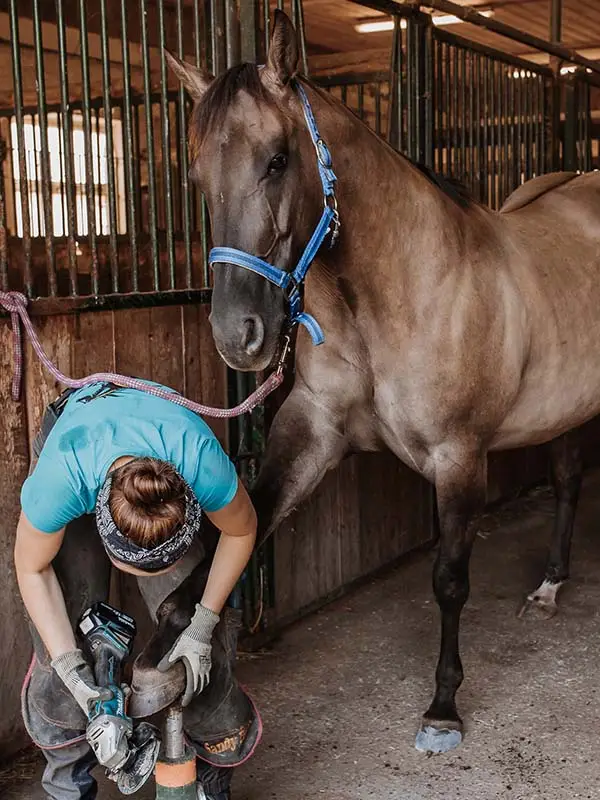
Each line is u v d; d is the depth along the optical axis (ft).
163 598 6.15
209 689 5.63
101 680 5.03
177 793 5.21
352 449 8.15
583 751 7.50
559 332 8.46
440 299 7.41
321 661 9.27
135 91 16.56
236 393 9.20
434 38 11.17
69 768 5.72
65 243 11.57
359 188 6.93
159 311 8.28
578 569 11.88
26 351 7.00
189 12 17.69
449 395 7.50
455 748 7.57
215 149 5.94
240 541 5.35
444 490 7.72
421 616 10.41
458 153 12.02
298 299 6.42
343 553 10.92
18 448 7.00
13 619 7.07
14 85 6.90
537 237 8.91
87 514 5.66
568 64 15.07
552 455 10.39
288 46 6.16
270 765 7.32
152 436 4.92
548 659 9.25
